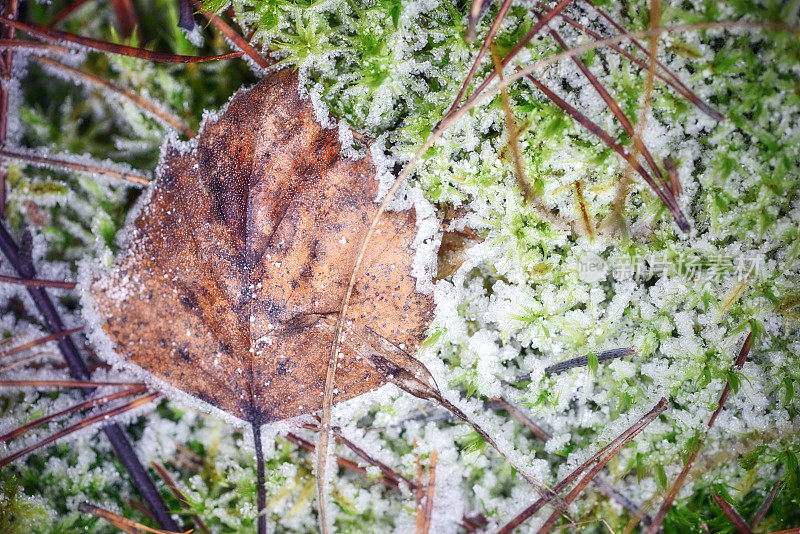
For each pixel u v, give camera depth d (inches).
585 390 9.5
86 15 10.0
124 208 10.0
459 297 9.5
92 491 9.9
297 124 9.2
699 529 9.7
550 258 9.4
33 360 10.0
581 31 9.2
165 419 10.0
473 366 9.5
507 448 9.6
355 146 9.4
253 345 9.3
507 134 9.3
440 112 9.3
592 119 9.3
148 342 9.4
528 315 9.4
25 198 10.0
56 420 9.9
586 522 9.6
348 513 9.8
